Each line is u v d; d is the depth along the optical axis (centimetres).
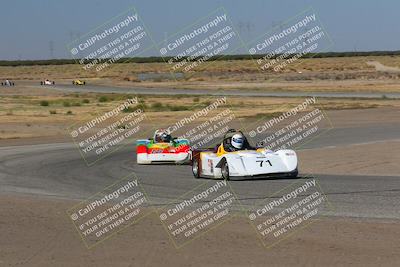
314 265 1021
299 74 16412
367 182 1917
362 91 9575
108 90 11344
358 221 1312
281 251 1110
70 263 1084
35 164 2861
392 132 4184
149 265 1059
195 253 1120
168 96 9281
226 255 1099
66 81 16238
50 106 7750
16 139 4466
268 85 11988
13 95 10206
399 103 7025
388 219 1324
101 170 2569
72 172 2505
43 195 1858
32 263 1088
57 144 4041
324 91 9700
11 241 1239
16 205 1656
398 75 14862
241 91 10169
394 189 1734
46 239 1255
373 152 2977
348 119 5300
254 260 1062
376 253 1070
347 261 1034
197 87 11788
